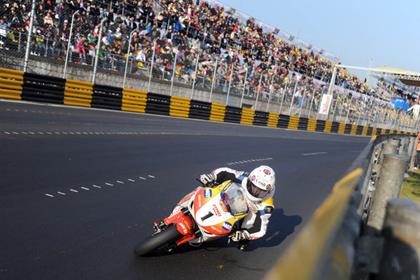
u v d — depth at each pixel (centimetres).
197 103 2380
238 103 2786
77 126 1229
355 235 162
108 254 445
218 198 431
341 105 3631
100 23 1925
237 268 471
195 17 2591
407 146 1209
